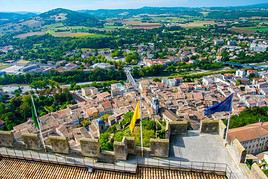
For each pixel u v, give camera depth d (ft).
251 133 227.20
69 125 293.02
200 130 62.80
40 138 60.75
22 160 58.75
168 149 54.54
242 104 337.93
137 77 569.64
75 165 55.52
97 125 258.37
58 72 579.07
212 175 51.03
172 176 51.49
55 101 409.69
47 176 54.13
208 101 347.97
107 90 465.88
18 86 530.68
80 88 484.74
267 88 403.54
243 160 51.06
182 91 412.16
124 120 252.42
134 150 56.49
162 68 586.86
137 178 51.57
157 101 288.71
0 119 325.21
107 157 56.34
